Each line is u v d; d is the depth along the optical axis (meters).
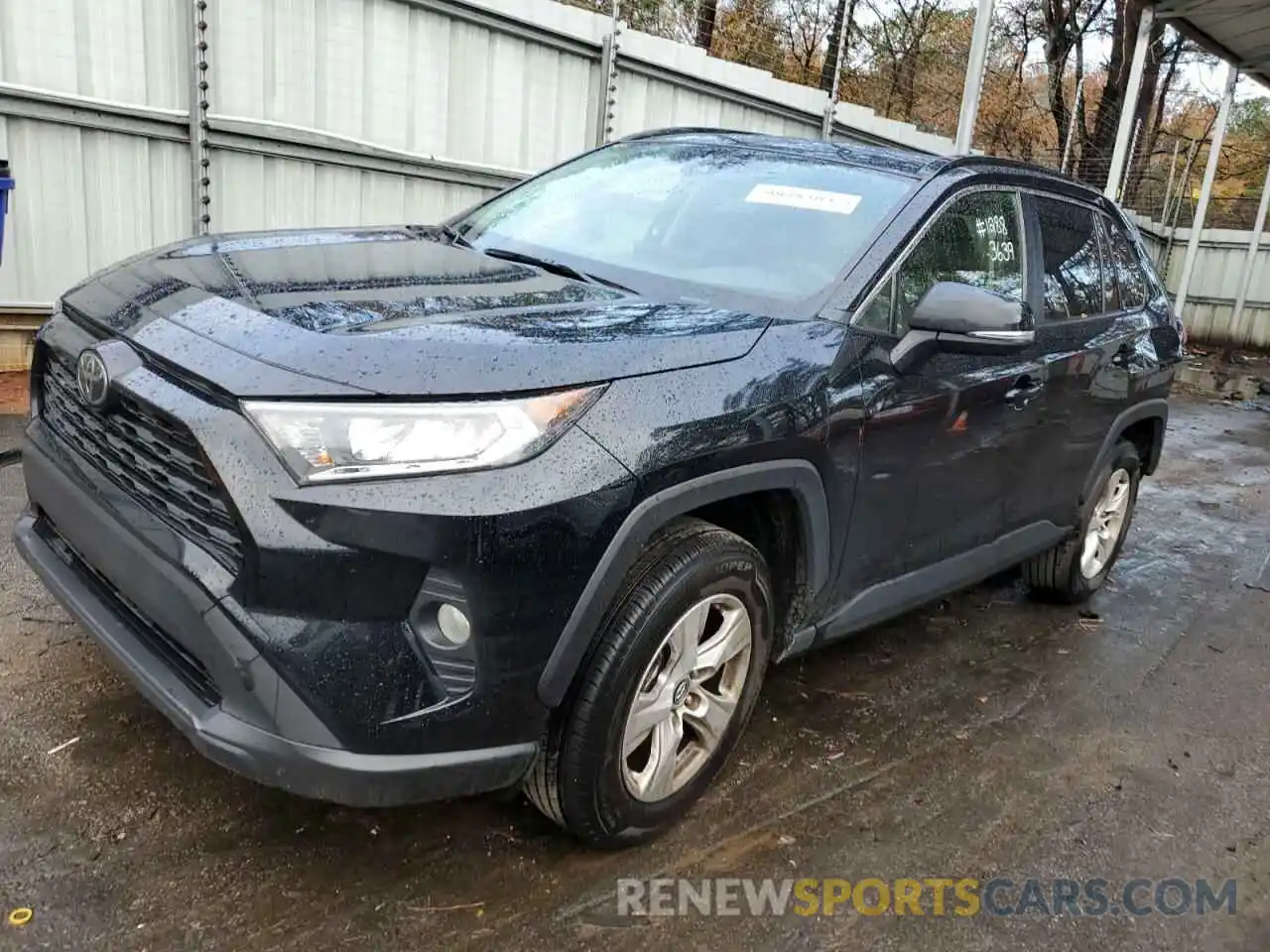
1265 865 2.97
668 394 2.38
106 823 2.53
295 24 7.19
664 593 2.43
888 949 2.45
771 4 15.52
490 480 2.09
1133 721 3.80
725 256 3.24
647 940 2.37
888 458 3.04
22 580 3.73
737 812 2.92
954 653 4.23
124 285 2.70
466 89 8.31
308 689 2.04
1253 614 5.12
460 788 2.21
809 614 3.02
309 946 2.22
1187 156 23.41
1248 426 11.28
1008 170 3.85
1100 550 4.94
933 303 2.96
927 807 3.06
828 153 3.69
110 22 6.39
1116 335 4.38
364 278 2.73
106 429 2.41
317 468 2.02
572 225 3.62
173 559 2.15
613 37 9.09
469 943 2.29
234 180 7.16
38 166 6.32
